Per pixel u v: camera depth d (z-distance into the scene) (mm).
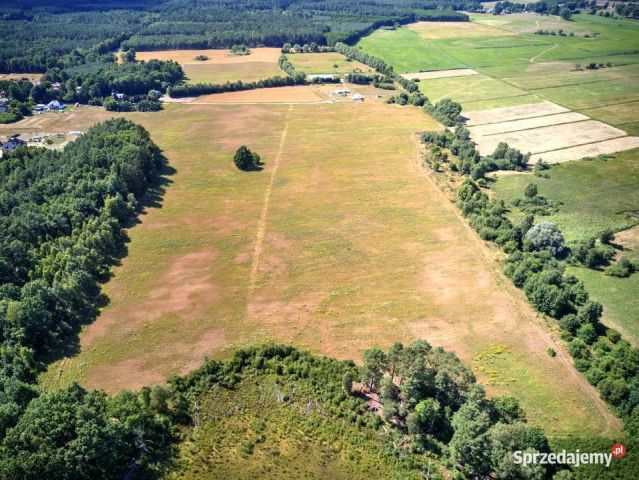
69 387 79938
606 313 105750
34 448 69250
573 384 89125
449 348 96625
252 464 75688
